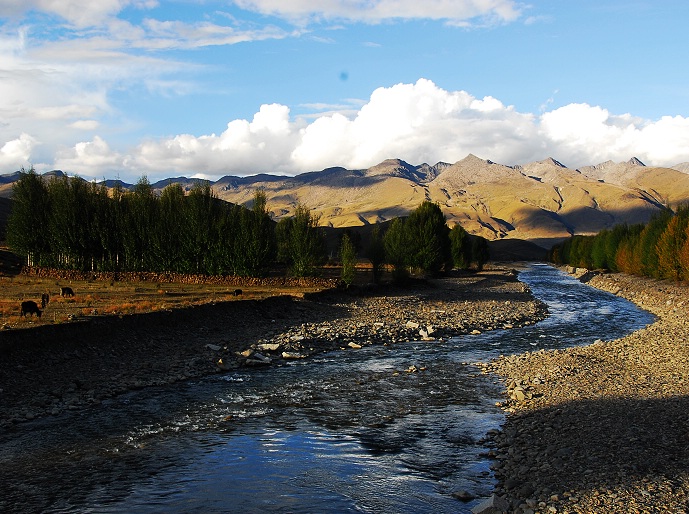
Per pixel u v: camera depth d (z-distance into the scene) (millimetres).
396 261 105750
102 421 24203
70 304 49156
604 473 17312
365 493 17219
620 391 27938
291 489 17531
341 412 26250
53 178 94375
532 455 19672
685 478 16766
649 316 66188
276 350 40688
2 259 98875
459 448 21344
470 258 164000
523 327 56344
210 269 82875
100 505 16266
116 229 88500
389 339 47469
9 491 17141
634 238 130500
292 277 82125
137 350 36906
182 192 93000
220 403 27531
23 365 29828
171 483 17922
